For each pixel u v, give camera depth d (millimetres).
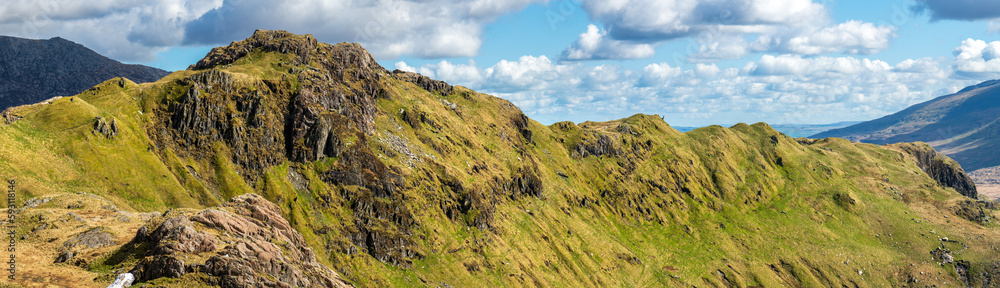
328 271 119438
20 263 85500
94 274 82125
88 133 189125
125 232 104188
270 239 107250
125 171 185750
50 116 191625
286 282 88375
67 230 103625
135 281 79750
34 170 165125
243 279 81062
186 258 82438
